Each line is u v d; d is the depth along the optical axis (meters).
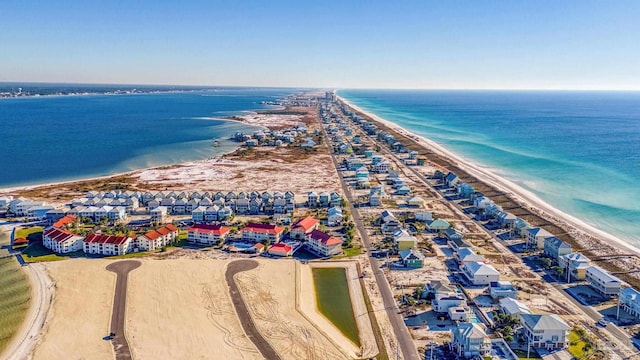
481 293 103.06
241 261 118.88
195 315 91.06
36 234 140.12
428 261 120.88
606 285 100.56
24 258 120.81
